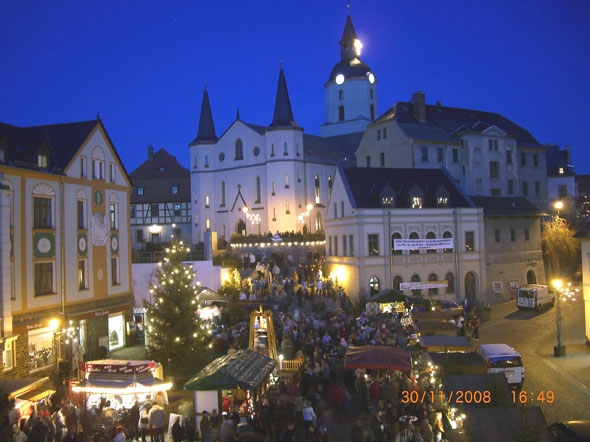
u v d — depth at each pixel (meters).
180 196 84.06
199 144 78.88
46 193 31.56
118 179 38.59
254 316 27.62
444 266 52.84
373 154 68.19
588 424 17.42
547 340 38.38
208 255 53.81
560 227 65.44
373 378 24.70
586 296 36.22
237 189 76.75
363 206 51.09
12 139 31.53
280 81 73.75
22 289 29.44
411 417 19.05
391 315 37.69
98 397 22.58
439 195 53.56
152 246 63.19
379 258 50.50
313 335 31.19
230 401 22.03
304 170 74.38
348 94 92.69
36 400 22.20
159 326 29.64
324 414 20.19
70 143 34.66
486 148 66.94
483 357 27.45
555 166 81.25
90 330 34.91
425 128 65.94
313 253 59.41
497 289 57.22
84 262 34.66
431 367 24.64
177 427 20.14
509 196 66.19
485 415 18.38
